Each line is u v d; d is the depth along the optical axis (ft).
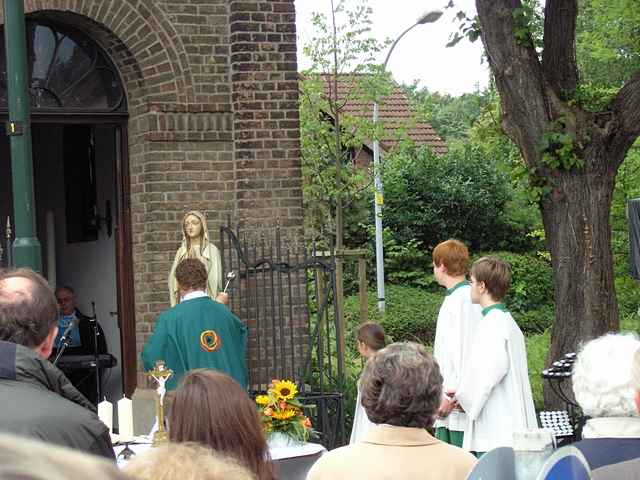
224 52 33.94
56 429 9.64
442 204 97.50
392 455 11.36
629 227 39.22
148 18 33.17
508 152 38.37
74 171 41.52
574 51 33.04
